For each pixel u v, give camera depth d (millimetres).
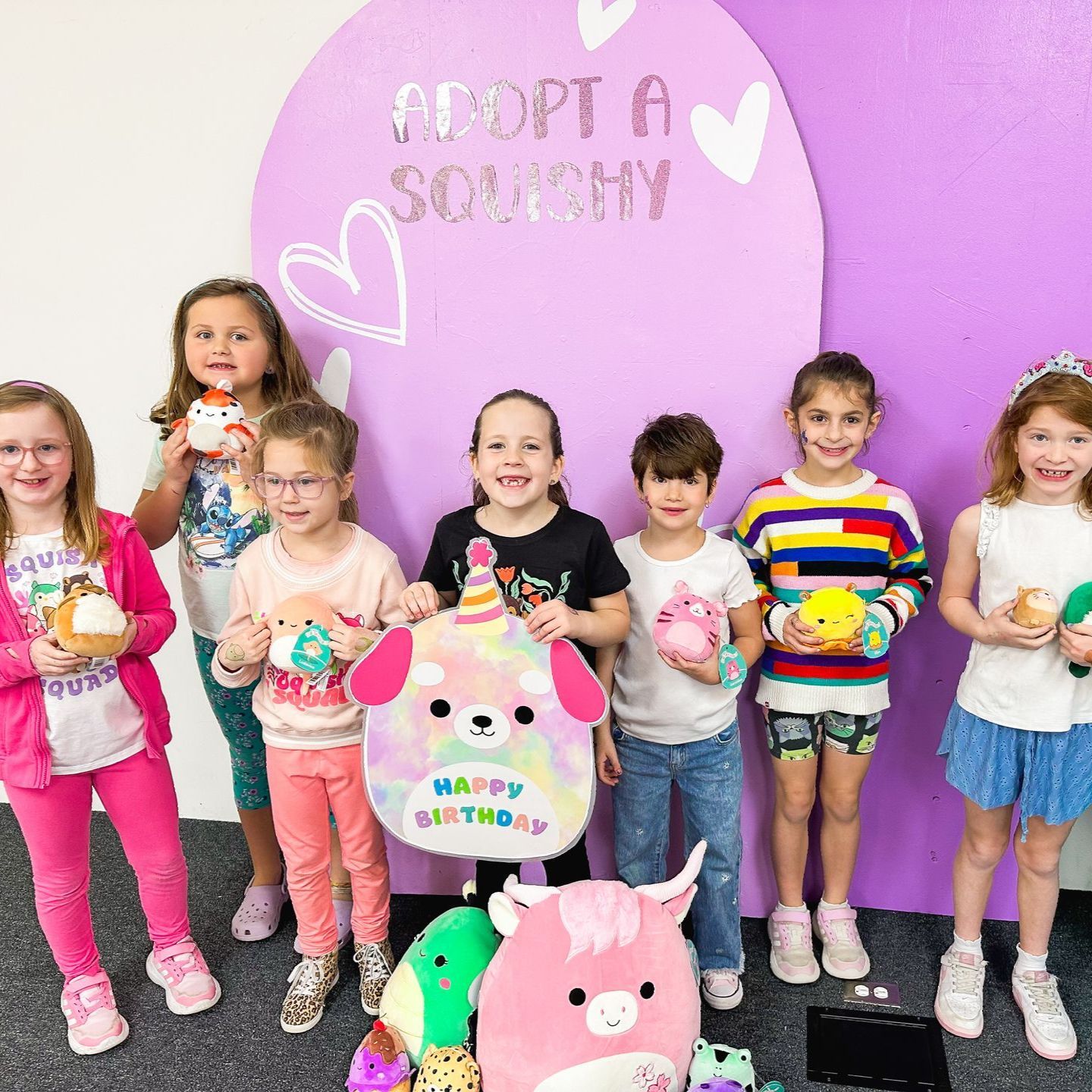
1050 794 1425
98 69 1736
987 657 1457
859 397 1458
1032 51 1474
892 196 1554
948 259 1562
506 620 1343
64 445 1377
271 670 1490
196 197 1772
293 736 1482
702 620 1417
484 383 1693
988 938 1715
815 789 1721
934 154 1529
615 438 1679
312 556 1502
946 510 1649
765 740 1747
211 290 1573
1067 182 1506
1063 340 1562
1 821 2133
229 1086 1415
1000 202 1530
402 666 1353
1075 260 1530
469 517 1532
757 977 1634
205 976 1584
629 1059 1211
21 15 1729
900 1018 1532
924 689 1711
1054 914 1655
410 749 1362
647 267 1604
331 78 1624
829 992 1594
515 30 1558
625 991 1217
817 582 1557
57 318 1880
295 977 1567
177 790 2123
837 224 1577
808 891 1824
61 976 1648
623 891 1280
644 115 1555
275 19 1668
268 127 1719
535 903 1277
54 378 1917
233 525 1616
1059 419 1316
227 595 1636
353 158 1646
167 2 1687
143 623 1461
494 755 1354
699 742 1542
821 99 1536
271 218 1692
